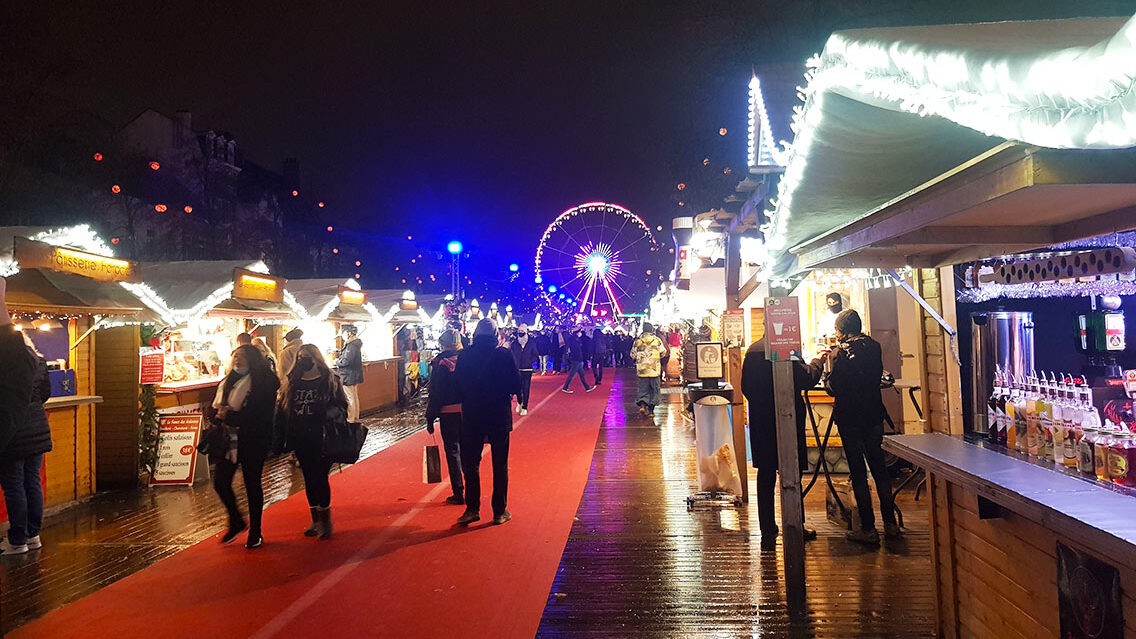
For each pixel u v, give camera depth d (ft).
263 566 19.92
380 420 53.67
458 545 21.52
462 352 24.53
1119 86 4.91
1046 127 5.92
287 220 147.23
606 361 122.31
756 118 19.79
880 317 32.50
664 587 17.70
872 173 11.59
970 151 10.36
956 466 11.46
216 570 19.61
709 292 41.45
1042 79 5.47
